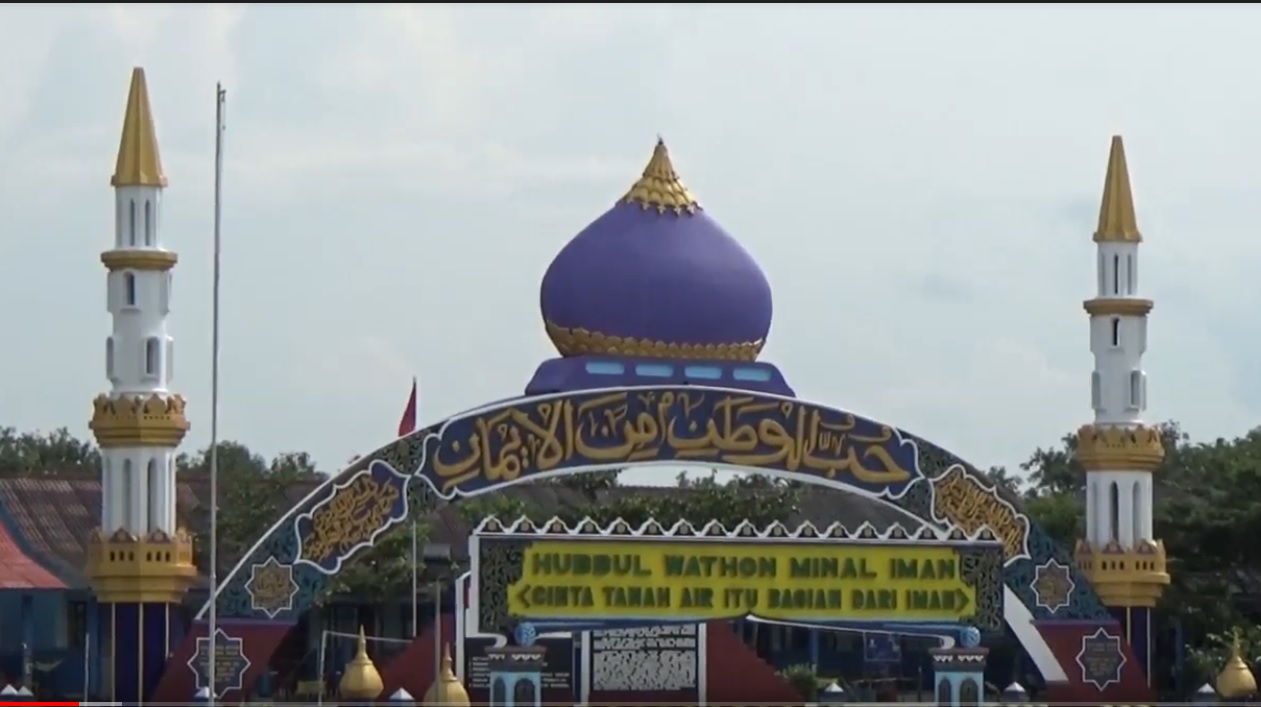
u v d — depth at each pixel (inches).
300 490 3496.6
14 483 3166.8
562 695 2266.2
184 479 3503.9
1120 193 2380.7
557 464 2137.1
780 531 2175.2
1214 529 3223.4
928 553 2217.0
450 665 2116.1
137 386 2065.7
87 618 2933.1
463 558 3388.3
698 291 2204.7
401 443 2103.8
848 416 2225.6
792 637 3400.6
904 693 3125.0
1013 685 2317.9
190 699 2023.9
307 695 2989.7
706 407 2176.4
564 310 2215.8
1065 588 2295.8
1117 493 2341.3
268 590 2059.5
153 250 2075.5
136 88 2107.5
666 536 2129.7
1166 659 3233.3
